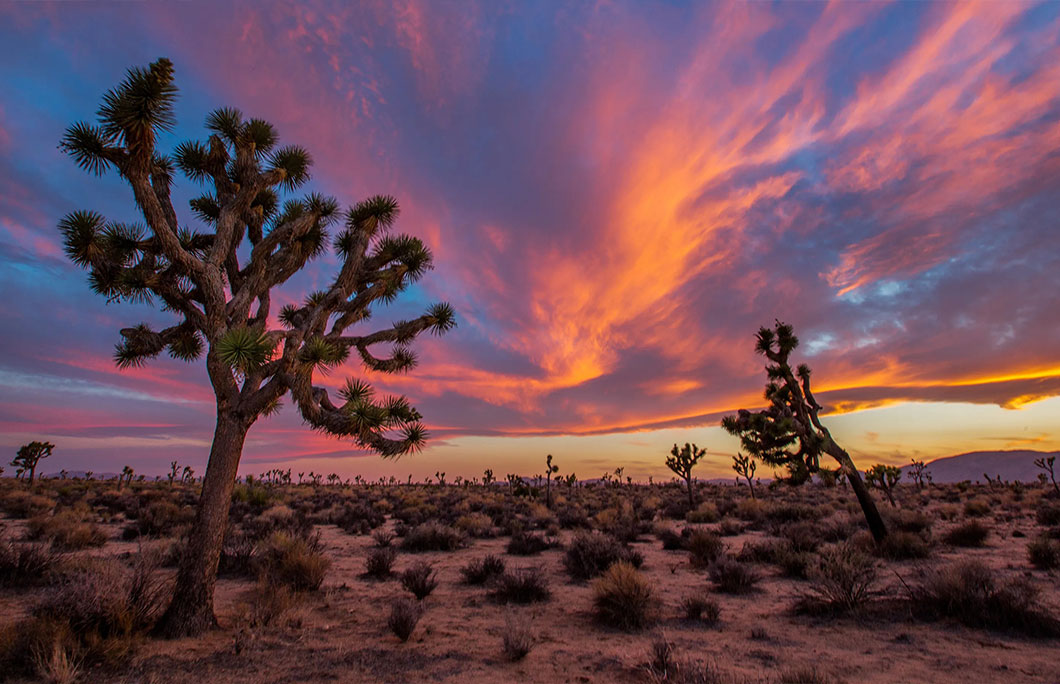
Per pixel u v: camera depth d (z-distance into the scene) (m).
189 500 30.47
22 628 5.71
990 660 5.84
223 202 8.41
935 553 13.38
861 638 6.86
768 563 13.20
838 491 49.25
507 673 5.72
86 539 13.96
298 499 37.44
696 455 32.97
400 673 5.66
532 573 10.03
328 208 9.75
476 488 74.31
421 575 9.76
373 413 7.34
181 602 6.66
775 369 16.16
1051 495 33.28
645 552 15.91
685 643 6.86
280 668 5.69
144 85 6.38
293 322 10.02
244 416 7.34
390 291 10.10
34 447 40.22
